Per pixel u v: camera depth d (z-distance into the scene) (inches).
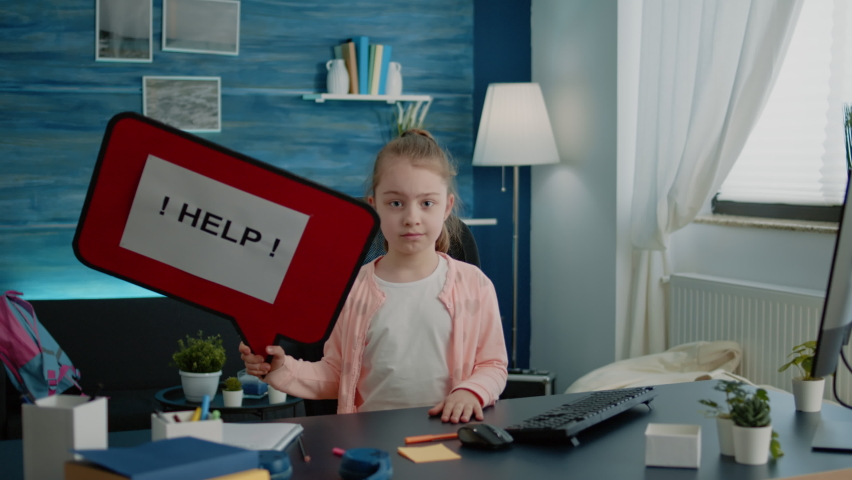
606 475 37.4
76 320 127.8
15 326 112.4
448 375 57.1
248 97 145.3
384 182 55.2
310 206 42.9
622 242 136.3
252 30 144.8
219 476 29.5
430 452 40.6
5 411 105.2
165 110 140.0
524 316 165.0
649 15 124.9
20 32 133.1
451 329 57.2
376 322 57.2
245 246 43.2
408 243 54.9
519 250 163.8
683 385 57.6
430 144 56.9
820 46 111.7
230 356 132.7
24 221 134.5
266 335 44.0
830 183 110.2
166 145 42.1
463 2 157.8
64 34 135.0
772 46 103.6
